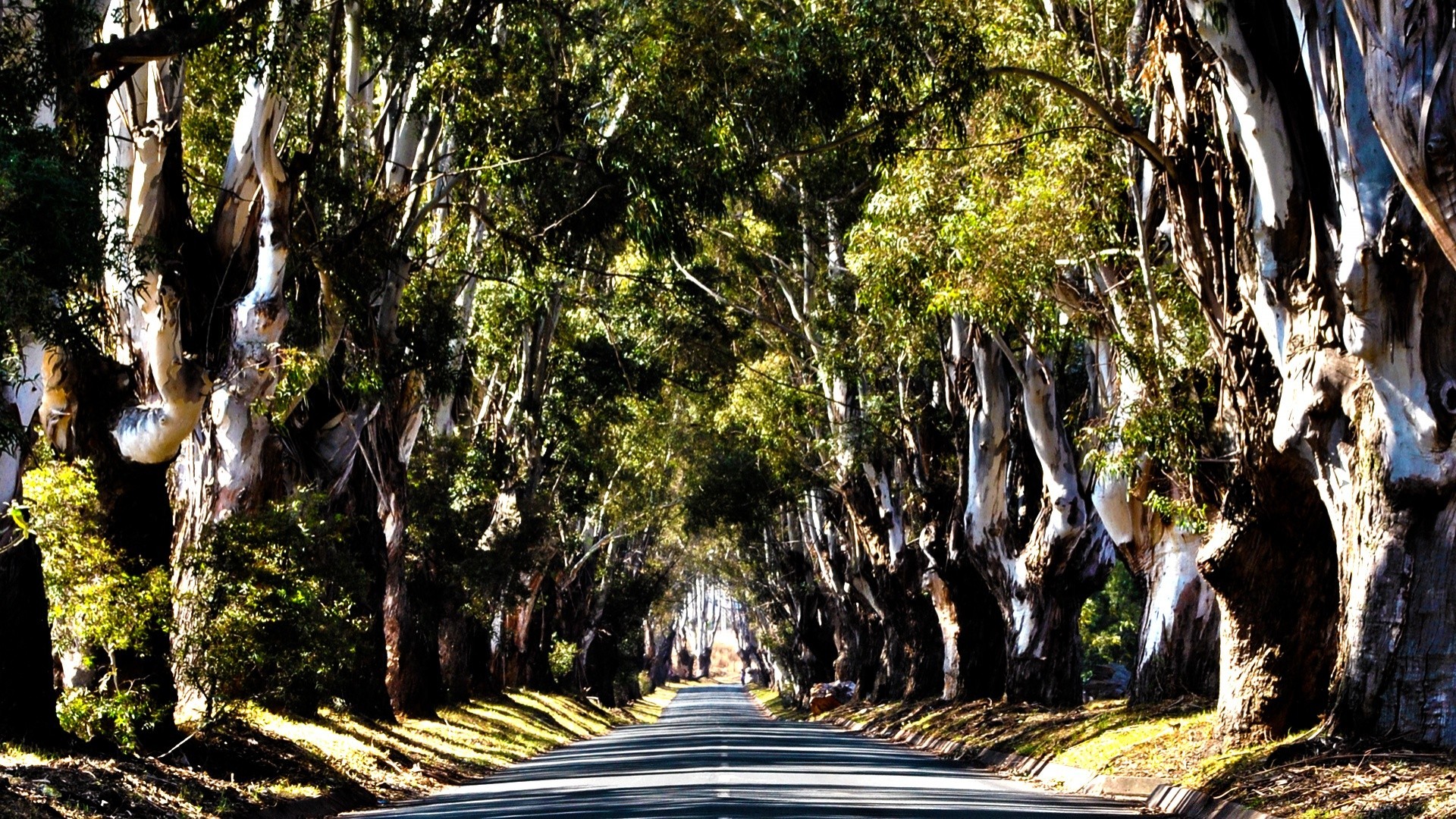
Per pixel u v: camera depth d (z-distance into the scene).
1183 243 21.22
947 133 26.27
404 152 28.98
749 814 18.50
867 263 29.52
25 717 17.66
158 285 19.81
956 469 49.00
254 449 26.69
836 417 52.03
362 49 27.75
